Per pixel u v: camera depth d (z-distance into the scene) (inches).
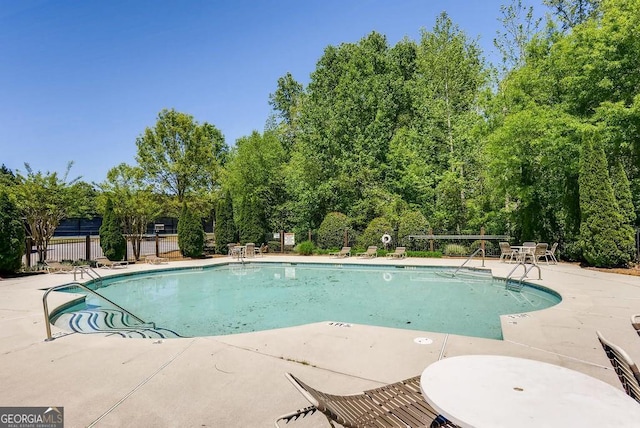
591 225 431.8
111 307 323.9
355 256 653.3
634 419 60.8
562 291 305.3
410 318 278.7
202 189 1037.8
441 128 823.7
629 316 226.2
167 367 152.9
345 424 70.1
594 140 436.8
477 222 701.9
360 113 868.0
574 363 150.0
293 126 1168.2
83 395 128.2
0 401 124.6
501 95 640.4
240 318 288.8
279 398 123.5
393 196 777.6
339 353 166.7
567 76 527.2
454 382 75.9
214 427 106.0
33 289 359.9
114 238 589.0
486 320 269.0
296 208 839.7
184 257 677.9
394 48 1034.7
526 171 581.6
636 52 462.6
